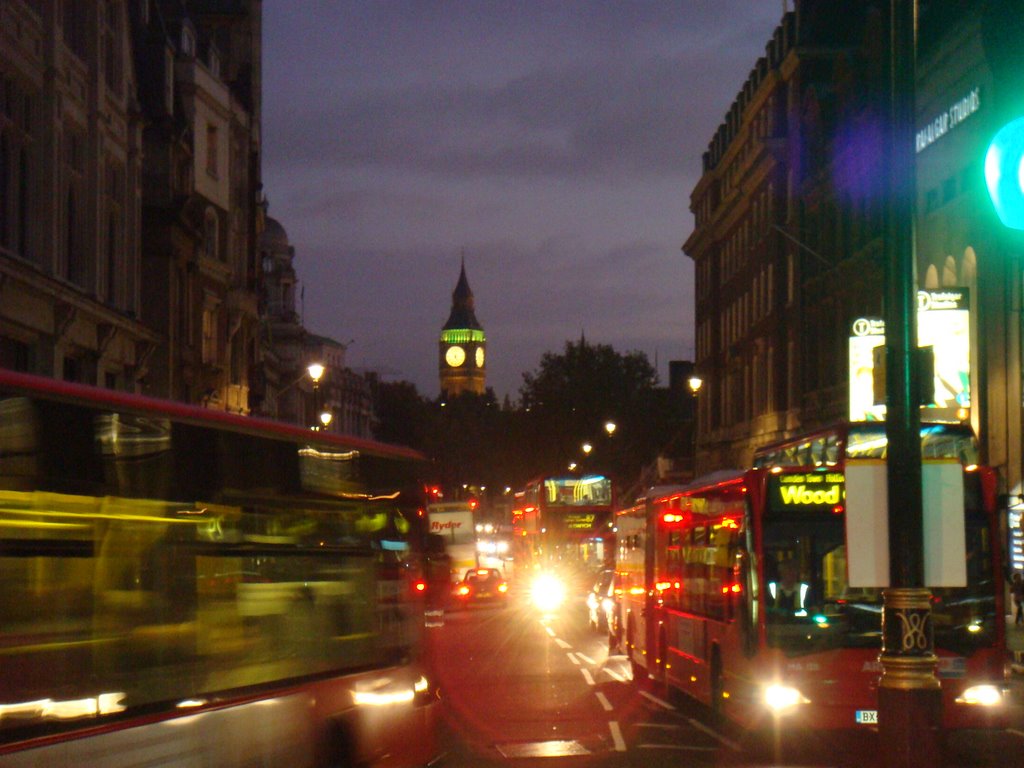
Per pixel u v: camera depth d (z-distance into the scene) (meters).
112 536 7.68
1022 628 36.50
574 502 63.06
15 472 6.77
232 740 8.99
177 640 8.40
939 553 11.40
